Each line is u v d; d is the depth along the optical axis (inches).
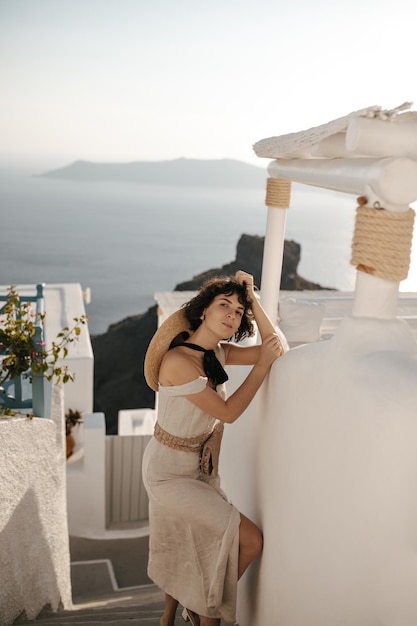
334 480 71.6
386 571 64.1
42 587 157.5
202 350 98.3
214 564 102.7
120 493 329.7
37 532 152.7
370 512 64.4
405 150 61.3
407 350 69.1
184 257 6446.9
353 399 66.6
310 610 80.4
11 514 136.6
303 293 375.9
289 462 87.3
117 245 6948.8
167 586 110.3
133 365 1518.2
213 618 106.1
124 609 158.1
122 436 325.4
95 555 296.2
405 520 62.0
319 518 76.4
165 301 394.6
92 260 5979.3
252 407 113.0
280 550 92.3
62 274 5319.9
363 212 66.7
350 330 71.6
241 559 103.2
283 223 144.7
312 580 79.3
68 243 6845.5
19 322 147.7
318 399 76.0
